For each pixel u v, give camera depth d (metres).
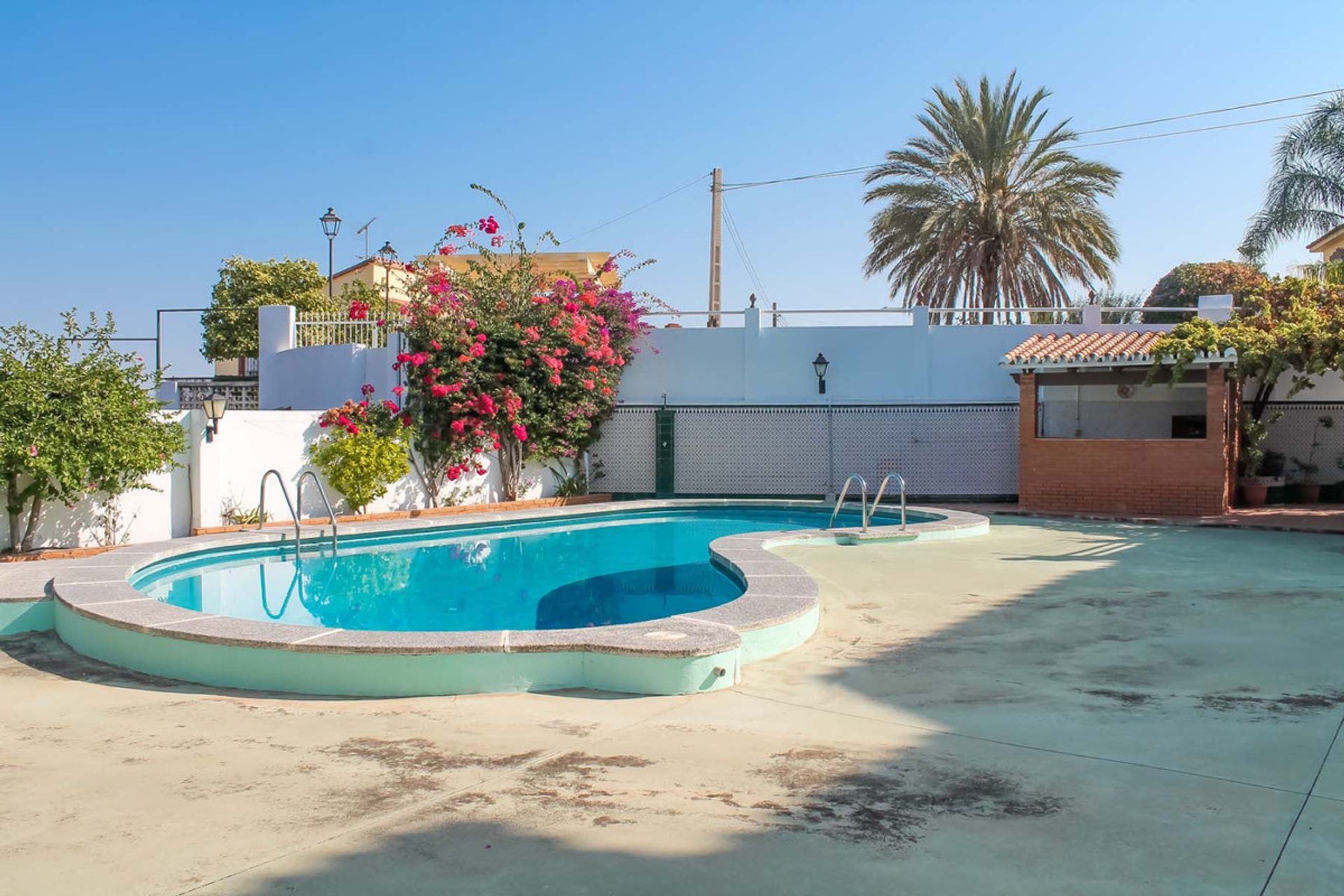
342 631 6.34
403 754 4.70
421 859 3.46
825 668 6.36
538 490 18.17
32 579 8.72
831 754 4.62
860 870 3.36
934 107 26.14
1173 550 11.66
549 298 17.97
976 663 6.39
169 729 5.20
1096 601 8.42
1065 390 18.86
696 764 4.49
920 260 26.02
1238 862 3.38
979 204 25.56
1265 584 9.20
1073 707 5.33
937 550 11.71
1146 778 4.21
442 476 16.28
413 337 16.33
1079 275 26.02
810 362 19.02
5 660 7.01
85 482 11.00
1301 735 4.75
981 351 18.67
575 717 5.35
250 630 6.39
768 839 3.63
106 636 6.89
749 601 7.34
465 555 12.70
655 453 19.25
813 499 18.55
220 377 22.34
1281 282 17.48
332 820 3.84
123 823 3.82
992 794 4.05
